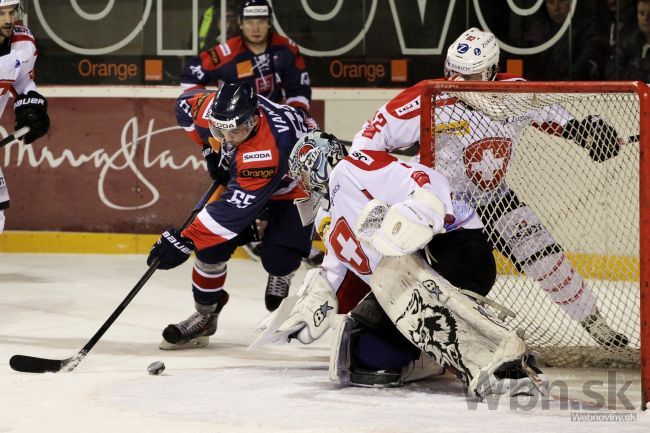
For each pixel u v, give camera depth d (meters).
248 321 16.75
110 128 23.72
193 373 12.59
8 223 23.91
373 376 11.59
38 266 22.06
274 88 20.52
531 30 22.83
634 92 10.95
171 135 23.58
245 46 20.28
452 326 10.77
